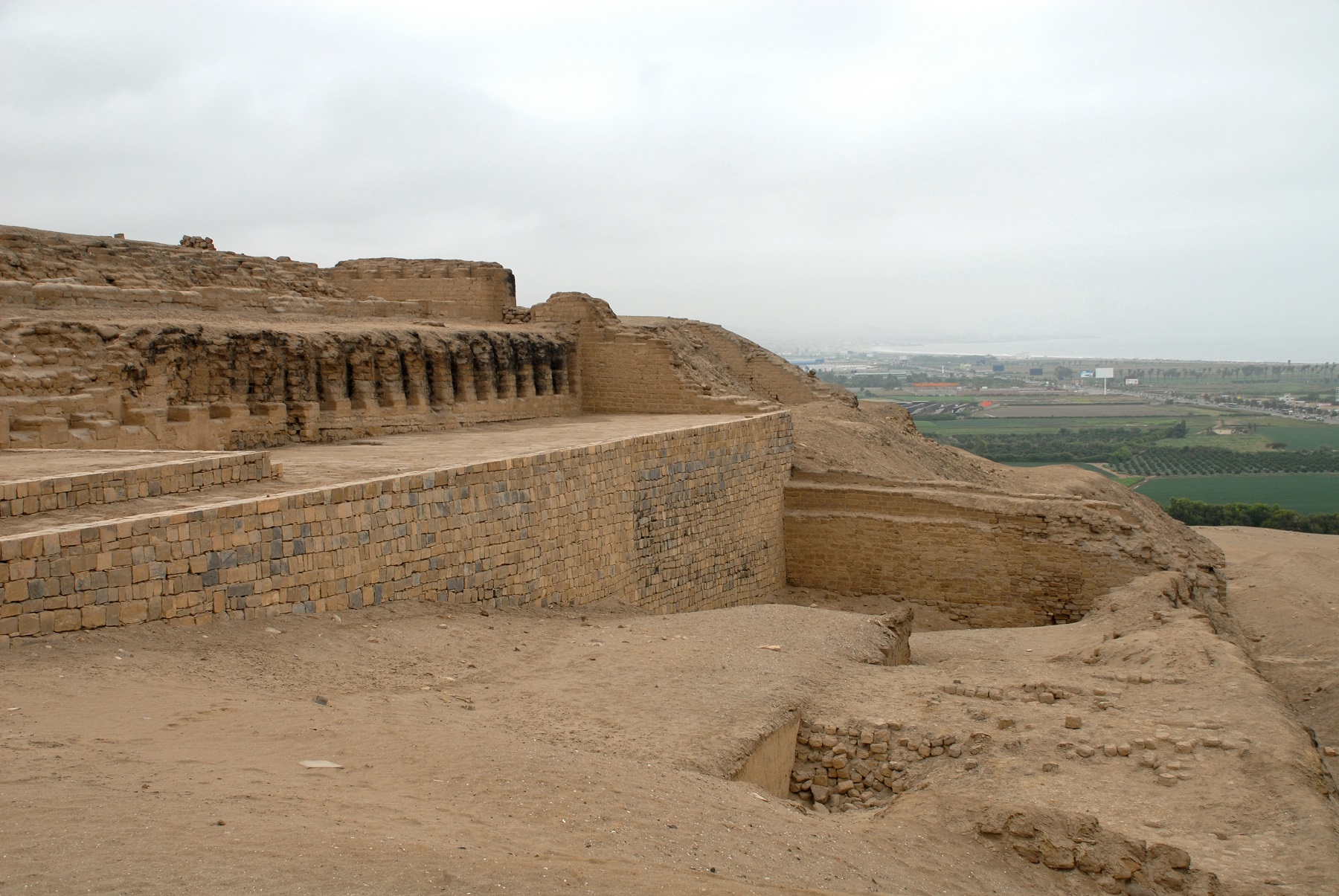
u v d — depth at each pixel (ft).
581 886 33.99
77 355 88.89
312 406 109.09
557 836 39.63
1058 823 48.85
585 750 52.13
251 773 40.63
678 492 110.11
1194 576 118.73
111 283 110.83
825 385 206.69
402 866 33.01
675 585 109.81
